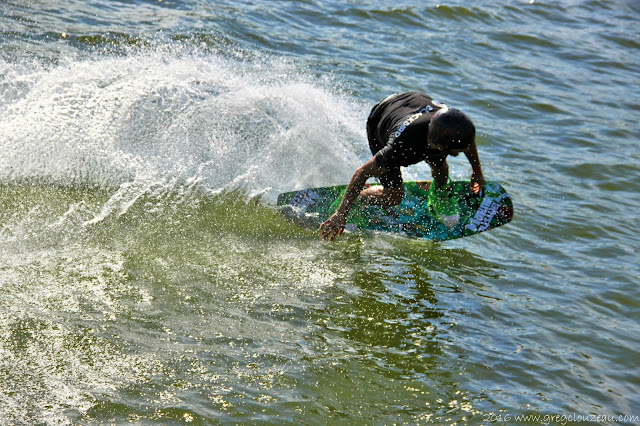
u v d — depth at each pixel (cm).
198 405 663
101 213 1055
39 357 707
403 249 1084
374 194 1123
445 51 2245
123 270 906
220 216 1111
